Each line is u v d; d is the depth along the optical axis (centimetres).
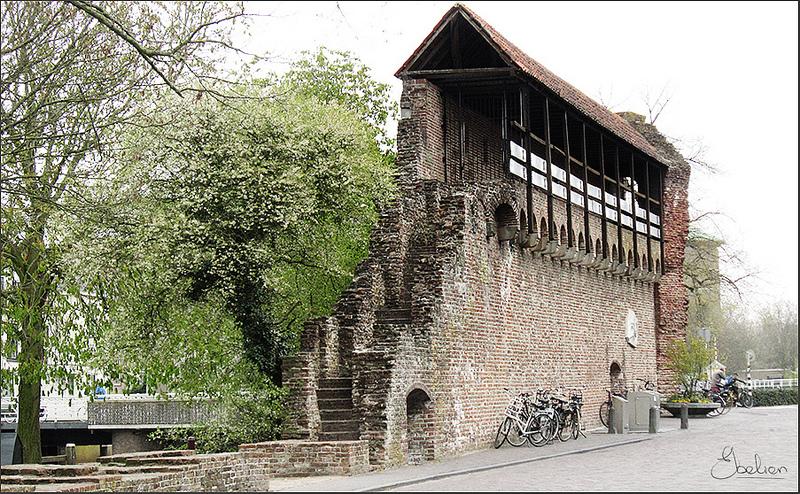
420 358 2622
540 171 3438
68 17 2511
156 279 2911
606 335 4009
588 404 3766
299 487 2011
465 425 2827
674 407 4588
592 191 3859
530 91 3334
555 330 3516
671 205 4928
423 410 2648
